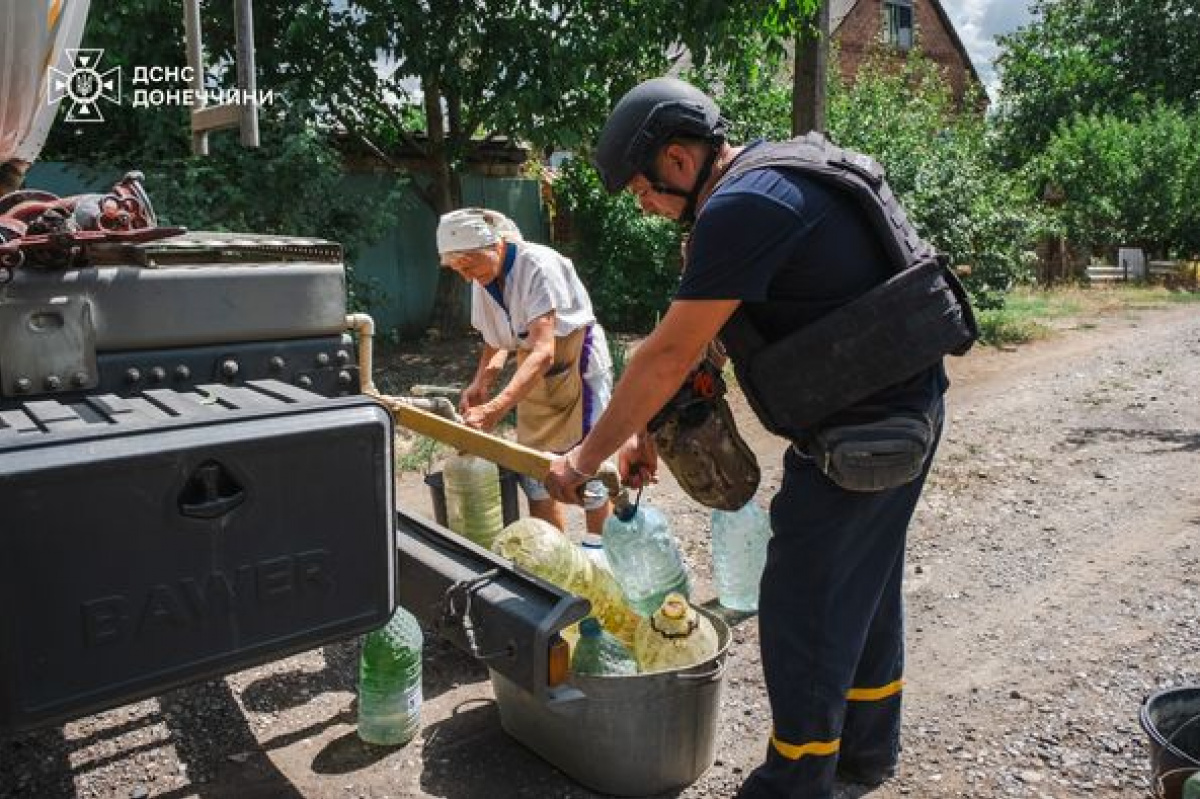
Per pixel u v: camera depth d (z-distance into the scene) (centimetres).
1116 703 325
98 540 165
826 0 930
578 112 934
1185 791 224
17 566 158
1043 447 659
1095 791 277
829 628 241
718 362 276
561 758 280
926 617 395
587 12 930
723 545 390
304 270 228
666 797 274
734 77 1119
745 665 354
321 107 922
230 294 217
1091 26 3077
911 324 222
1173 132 2039
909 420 228
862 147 1159
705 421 256
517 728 295
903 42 2905
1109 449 653
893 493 241
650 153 237
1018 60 3058
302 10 830
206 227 775
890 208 234
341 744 302
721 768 289
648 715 261
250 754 296
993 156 2806
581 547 335
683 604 281
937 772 288
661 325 226
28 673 161
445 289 1052
